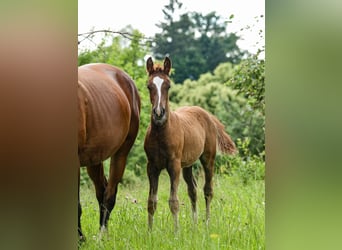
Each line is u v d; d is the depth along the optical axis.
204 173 11.97
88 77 9.93
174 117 10.87
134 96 10.96
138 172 16.66
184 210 11.39
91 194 13.34
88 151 9.72
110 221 10.74
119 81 10.71
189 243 9.73
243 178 13.92
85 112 9.41
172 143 10.69
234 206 11.45
